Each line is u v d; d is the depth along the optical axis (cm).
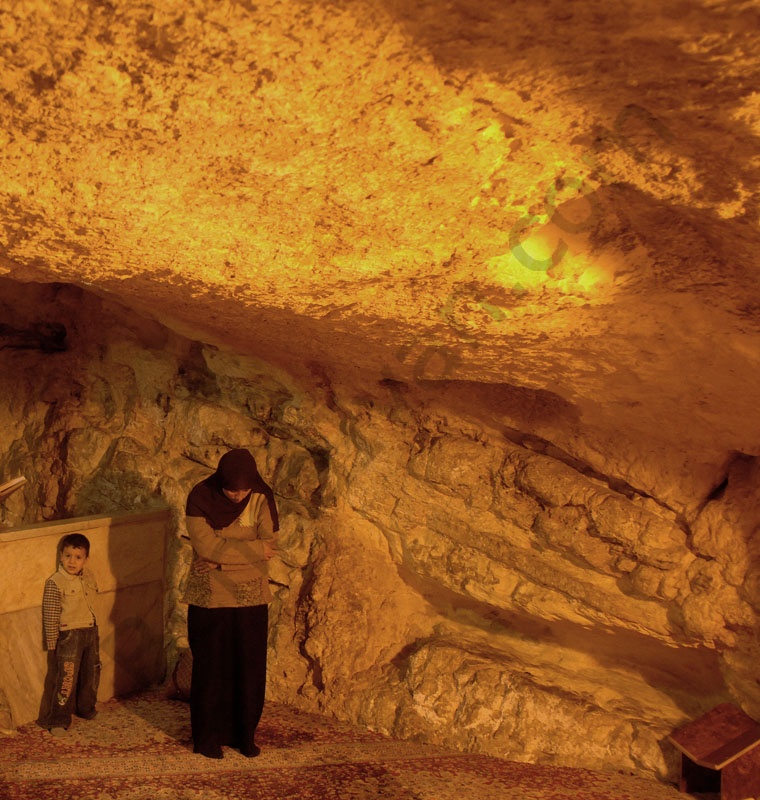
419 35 188
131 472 546
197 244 275
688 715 445
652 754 417
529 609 463
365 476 497
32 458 581
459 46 189
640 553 420
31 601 454
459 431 477
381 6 181
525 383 402
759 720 401
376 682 484
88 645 458
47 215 257
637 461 420
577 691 461
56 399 580
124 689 504
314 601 497
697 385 348
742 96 187
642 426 404
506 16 178
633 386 366
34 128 222
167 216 257
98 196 246
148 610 518
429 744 451
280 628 507
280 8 182
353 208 254
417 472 479
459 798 393
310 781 406
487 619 504
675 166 223
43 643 459
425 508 484
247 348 480
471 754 440
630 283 288
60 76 203
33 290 598
